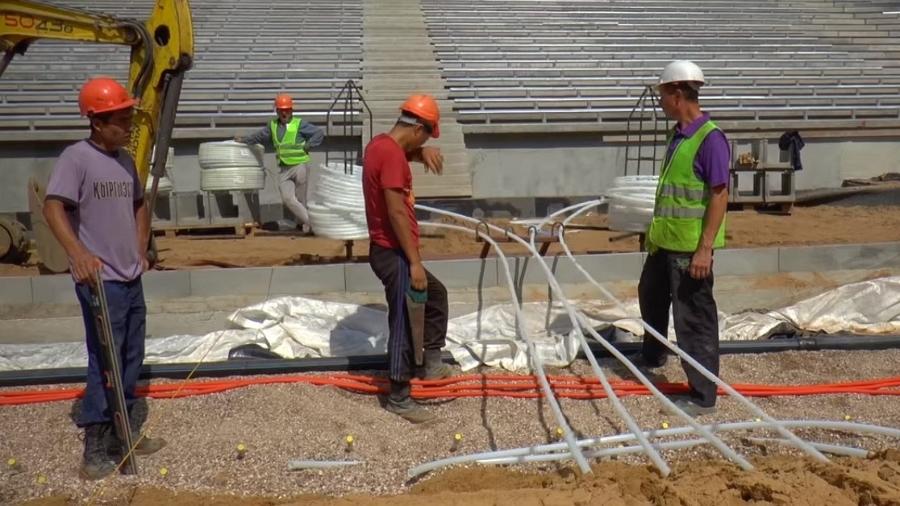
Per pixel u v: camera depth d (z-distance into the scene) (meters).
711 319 5.25
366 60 15.92
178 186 12.84
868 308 7.40
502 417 5.23
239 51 16.08
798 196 12.27
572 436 4.45
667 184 5.27
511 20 18.45
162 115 6.54
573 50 16.83
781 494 3.90
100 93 4.32
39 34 6.04
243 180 9.97
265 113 13.34
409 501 3.98
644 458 4.64
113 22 6.23
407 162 5.08
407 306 5.06
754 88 15.06
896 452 4.44
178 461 4.61
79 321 7.16
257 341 6.57
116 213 4.45
